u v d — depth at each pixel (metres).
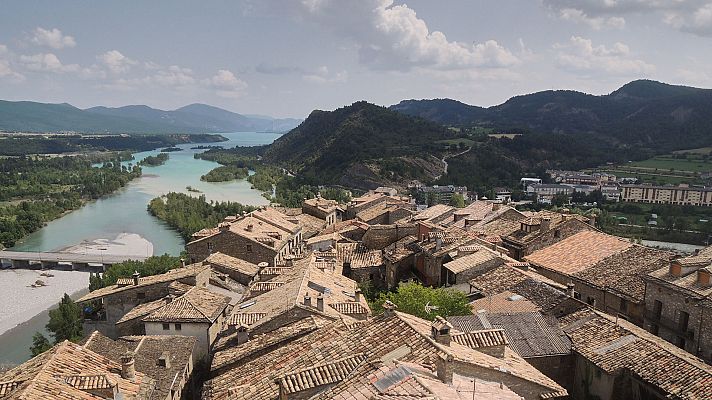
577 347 36.31
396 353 25.25
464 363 22.81
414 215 101.69
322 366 25.53
